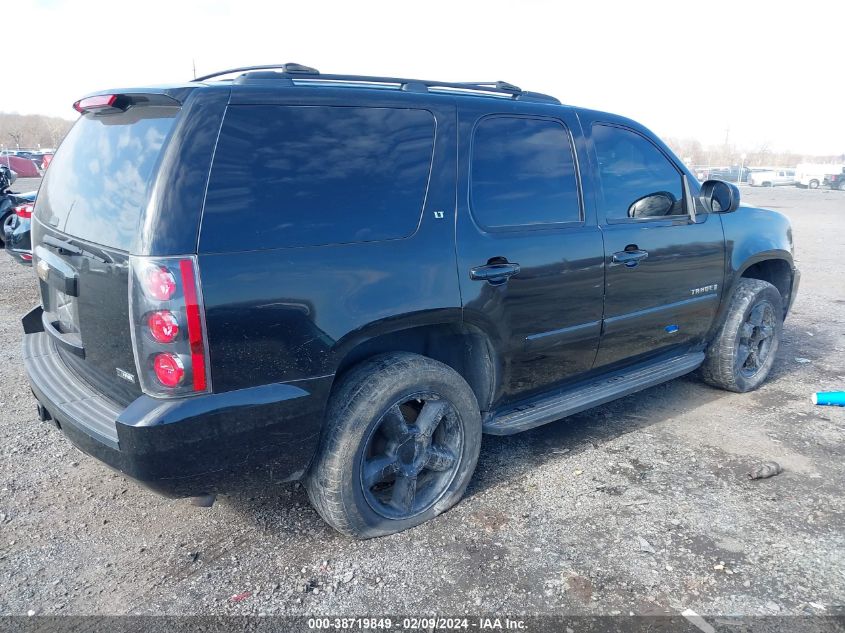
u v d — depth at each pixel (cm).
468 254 297
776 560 279
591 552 284
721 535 297
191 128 232
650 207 395
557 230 338
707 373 481
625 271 369
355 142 271
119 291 232
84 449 249
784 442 399
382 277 269
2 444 381
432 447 308
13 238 773
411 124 290
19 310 697
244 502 325
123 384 247
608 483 346
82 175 282
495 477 352
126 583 262
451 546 288
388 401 278
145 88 255
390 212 276
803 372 536
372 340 299
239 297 234
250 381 241
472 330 311
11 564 273
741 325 460
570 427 422
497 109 323
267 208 243
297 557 280
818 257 1205
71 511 314
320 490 275
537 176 336
